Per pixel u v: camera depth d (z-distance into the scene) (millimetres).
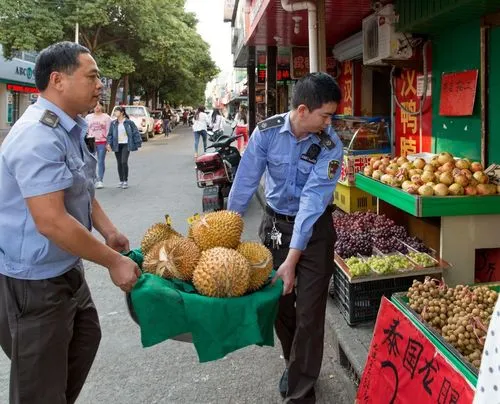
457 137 4598
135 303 1821
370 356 2637
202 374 3305
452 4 3775
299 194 2754
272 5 5320
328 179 2590
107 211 8344
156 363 3457
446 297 2785
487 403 1320
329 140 2641
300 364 2662
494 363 1307
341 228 4730
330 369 3355
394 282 3627
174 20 24875
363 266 3576
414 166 4016
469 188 3480
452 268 3562
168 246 1984
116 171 13719
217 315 1819
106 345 3727
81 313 2295
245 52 10766
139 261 2260
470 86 4285
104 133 10688
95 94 2014
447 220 3504
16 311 1957
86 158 2150
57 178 1799
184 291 1923
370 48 5230
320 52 4719
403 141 5797
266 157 2748
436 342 2371
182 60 25062
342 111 8273
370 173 4684
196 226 2123
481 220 3535
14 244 1924
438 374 2123
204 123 16406
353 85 7680
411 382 2285
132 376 3279
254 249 2105
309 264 2658
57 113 1943
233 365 3430
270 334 2070
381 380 2508
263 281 2037
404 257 3791
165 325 1824
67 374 2158
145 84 38062
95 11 19641
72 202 2020
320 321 2664
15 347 1960
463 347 2305
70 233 1796
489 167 3861
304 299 2646
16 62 25969
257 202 9430
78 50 1956
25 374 1975
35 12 18625
